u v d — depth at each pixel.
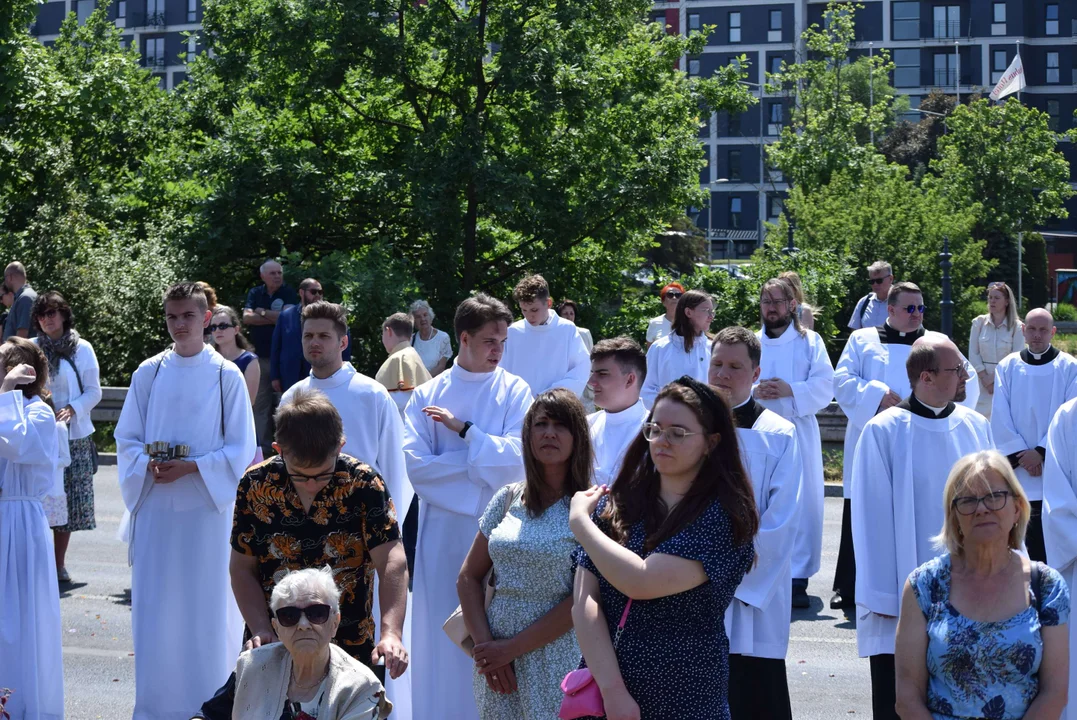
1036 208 44.19
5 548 5.72
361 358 18.94
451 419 5.39
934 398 5.65
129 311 19.41
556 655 4.19
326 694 3.83
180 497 5.87
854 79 57.16
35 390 6.05
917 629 3.85
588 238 21.80
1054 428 5.60
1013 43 71.00
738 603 5.16
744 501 3.42
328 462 4.30
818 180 39.44
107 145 26.03
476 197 20.48
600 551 3.37
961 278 28.75
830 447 15.30
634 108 21.75
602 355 5.42
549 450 4.23
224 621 5.93
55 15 74.69
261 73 21.17
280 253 19.98
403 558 4.41
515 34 20.12
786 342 8.51
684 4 73.00
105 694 6.51
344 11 19.48
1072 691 5.44
